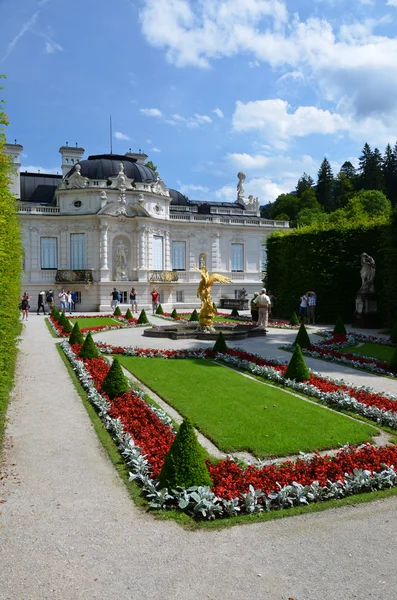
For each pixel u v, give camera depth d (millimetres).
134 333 26703
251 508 6238
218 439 8797
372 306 29062
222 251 53938
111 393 11398
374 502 6645
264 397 11781
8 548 5422
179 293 51719
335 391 12031
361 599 4629
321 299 33750
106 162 48906
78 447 8586
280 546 5523
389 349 19938
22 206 46344
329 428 9492
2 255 10875
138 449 7992
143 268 47312
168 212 50844
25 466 7730
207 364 16062
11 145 52250
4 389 10062
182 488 6410
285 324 30719
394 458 7680
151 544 5531
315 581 4891
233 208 60438
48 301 41500
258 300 27984
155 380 13492
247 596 4660
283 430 9328
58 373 14688
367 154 98688
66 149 57375
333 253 33625
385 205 74500
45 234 46844
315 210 87312
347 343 20938
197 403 11133
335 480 6977
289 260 37344
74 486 7016
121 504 6480
